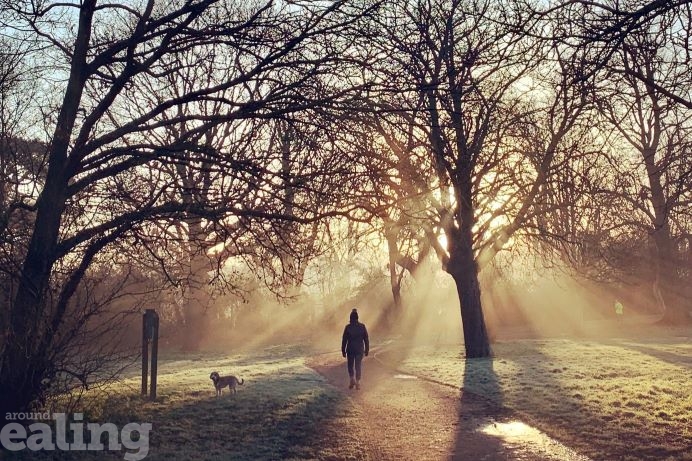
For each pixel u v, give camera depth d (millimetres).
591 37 9562
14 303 9414
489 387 16000
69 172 10109
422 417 12625
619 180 19953
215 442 10398
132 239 11102
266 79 10188
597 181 21078
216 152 9875
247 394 14469
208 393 14438
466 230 24562
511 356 24516
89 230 10039
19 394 9383
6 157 10391
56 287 10078
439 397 15055
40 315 9453
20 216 10406
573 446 10055
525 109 20266
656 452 9445
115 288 11734
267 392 14969
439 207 21047
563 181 20547
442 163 11812
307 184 9891
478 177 20688
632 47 10094
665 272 44781
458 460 9453
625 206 24562
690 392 13844
